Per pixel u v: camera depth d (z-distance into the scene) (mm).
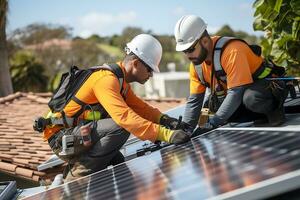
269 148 2338
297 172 1749
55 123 3939
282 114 3611
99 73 3795
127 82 4035
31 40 42938
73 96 3855
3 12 19250
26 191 4293
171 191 2227
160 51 4043
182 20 3818
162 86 33906
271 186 1763
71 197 2906
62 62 44188
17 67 31484
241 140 2834
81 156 3896
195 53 3805
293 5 5633
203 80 4055
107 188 2807
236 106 3643
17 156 8156
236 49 3627
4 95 20844
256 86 3609
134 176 2893
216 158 2576
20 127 10508
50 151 8375
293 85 4258
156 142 4062
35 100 13438
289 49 6090
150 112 4387
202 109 4199
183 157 2982
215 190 1973
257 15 6395
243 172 2088
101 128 3822
